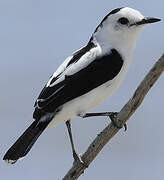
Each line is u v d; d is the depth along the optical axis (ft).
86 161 31.17
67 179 31.48
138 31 36.04
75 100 34.09
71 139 34.91
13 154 33.55
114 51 35.42
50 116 33.99
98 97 35.09
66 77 34.09
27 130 33.99
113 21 36.09
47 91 33.78
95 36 36.81
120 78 35.78
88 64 34.60
